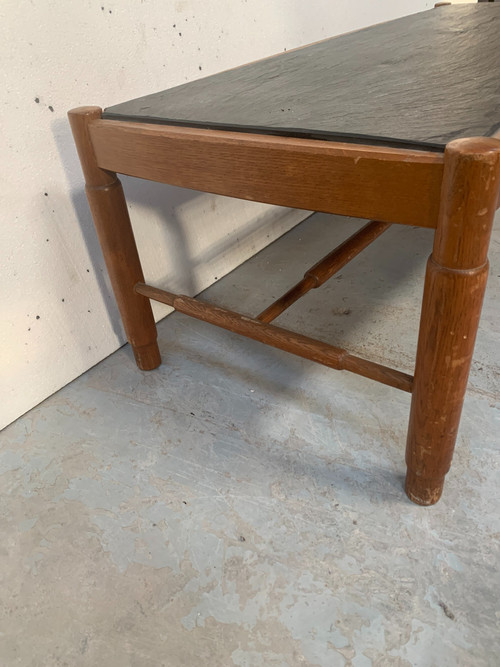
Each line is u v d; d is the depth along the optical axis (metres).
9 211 0.72
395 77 0.62
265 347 0.92
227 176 0.54
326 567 0.57
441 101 0.51
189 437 0.75
